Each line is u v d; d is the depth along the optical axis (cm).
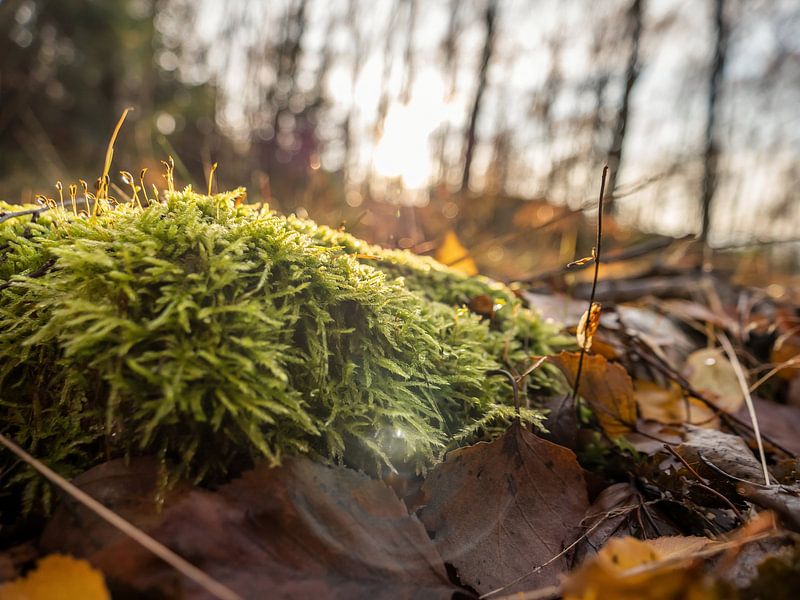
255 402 15
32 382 17
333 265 19
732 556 15
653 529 18
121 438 16
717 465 19
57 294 16
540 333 26
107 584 13
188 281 16
